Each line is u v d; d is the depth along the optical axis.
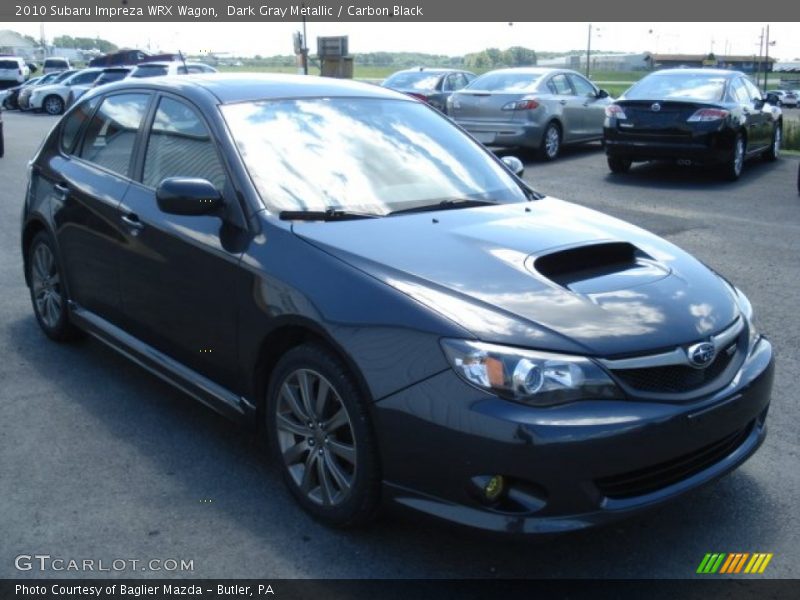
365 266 3.43
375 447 3.23
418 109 5.01
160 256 4.23
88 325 5.08
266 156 4.11
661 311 3.32
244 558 3.33
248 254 3.74
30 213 5.55
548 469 2.92
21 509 3.65
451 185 4.44
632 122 12.78
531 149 15.48
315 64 33.81
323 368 3.38
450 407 2.99
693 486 3.22
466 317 3.13
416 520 3.15
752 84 14.16
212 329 3.97
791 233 9.17
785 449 4.26
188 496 3.78
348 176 4.20
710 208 10.63
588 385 2.99
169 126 4.54
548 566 3.31
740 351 3.52
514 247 3.66
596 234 3.96
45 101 30.23
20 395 4.84
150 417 4.57
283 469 3.68
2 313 6.32
